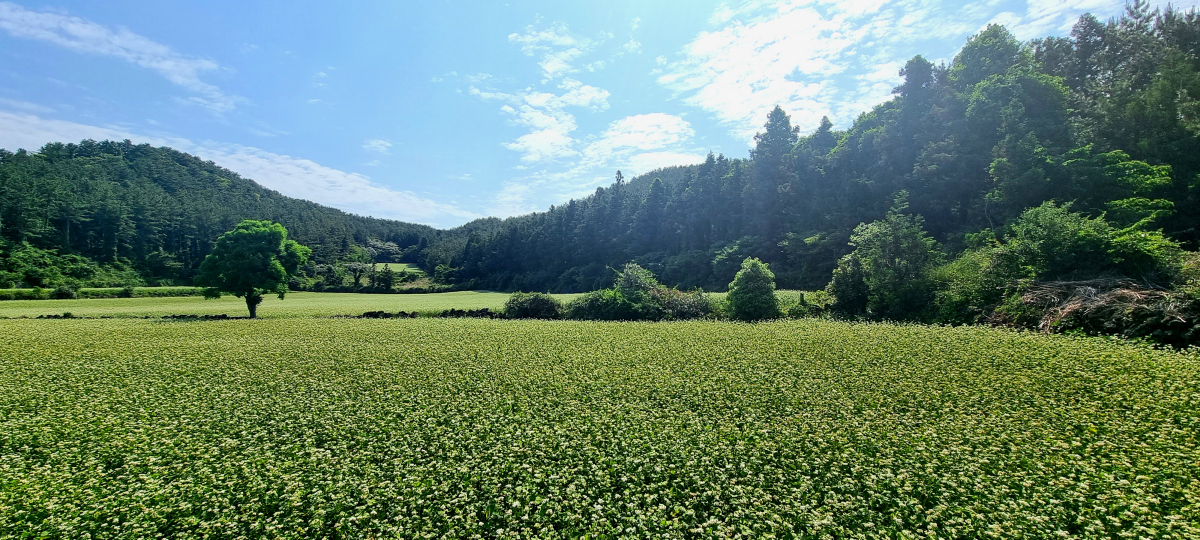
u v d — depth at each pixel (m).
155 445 9.97
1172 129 40.75
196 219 115.38
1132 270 22.78
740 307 34.19
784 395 12.90
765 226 69.44
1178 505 6.82
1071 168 37.19
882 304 31.36
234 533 6.85
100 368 18.16
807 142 76.94
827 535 6.30
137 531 6.81
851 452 8.83
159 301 60.69
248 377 16.42
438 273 114.19
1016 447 8.77
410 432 10.52
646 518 6.73
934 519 6.66
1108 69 54.22
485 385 14.73
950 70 59.97
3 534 6.70
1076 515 6.57
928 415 11.02
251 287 42.16
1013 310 23.89
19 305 54.84
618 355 19.08
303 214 164.12
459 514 6.99
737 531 6.62
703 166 92.88
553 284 93.25
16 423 11.44
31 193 94.31
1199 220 33.78
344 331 29.27
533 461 8.68
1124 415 10.47
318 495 7.51
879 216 53.34
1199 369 13.61
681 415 11.35
